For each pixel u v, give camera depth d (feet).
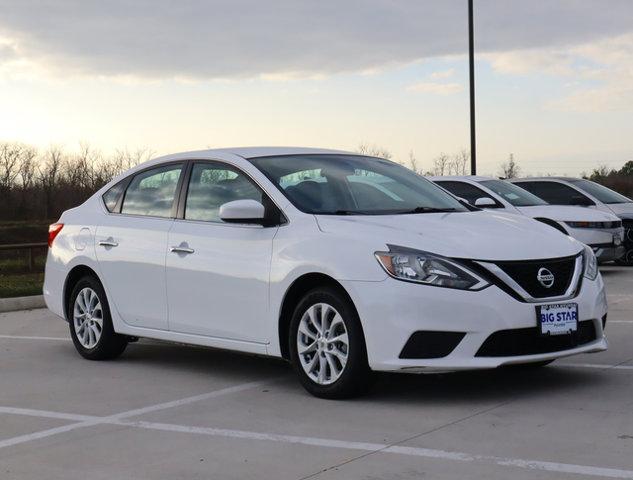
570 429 16.16
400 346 17.88
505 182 47.67
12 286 44.65
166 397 20.30
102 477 14.29
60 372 23.84
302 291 20.15
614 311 32.45
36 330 32.58
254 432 16.81
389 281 18.10
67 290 26.32
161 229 23.29
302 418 17.76
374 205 21.22
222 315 21.40
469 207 22.97
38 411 19.17
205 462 14.94
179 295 22.47
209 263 21.63
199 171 23.22
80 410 19.21
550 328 18.29
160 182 24.25
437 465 14.25
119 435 16.96
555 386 19.93
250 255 20.75
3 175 176.65
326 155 23.30
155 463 14.99
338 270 18.71
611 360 22.88
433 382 20.79
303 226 19.99
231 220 20.35
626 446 14.93
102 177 173.68
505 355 18.03
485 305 17.76
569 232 44.83
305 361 19.71
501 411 17.72
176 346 27.86
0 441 16.75
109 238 24.73
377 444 15.62
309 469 14.29
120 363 25.02
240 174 22.04
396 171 23.81
